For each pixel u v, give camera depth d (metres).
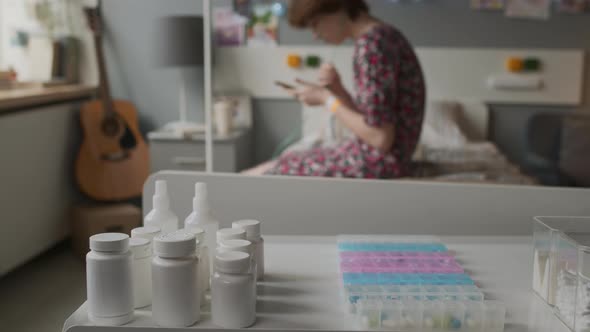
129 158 3.16
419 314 0.73
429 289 0.80
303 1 1.88
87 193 3.07
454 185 1.12
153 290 0.73
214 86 3.58
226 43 3.60
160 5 3.12
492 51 3.62
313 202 1.15
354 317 0.75
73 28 3.23
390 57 1.74
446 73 3.64
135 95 3.26
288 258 0.97
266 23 3.57
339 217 1.15
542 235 0.83
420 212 1.13
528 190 1.11
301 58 3.58
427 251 0.97
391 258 0.93
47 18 3.19
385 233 1.14
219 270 0.73
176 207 1.16
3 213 2.55
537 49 3.63
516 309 0.80
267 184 1.15
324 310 0.77
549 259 0.81
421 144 3.03
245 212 1.16
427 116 3.43
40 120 2.83
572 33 3.62
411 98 1.83
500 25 3.63
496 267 0.94
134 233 0.82
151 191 1.16
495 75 3.64
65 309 2.10
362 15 1.89
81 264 2.69
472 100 3.65
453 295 0.78
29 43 3.20
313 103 1.85
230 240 0.80
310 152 2.01
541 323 0.76
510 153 3.69
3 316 2.04
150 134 3.08
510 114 3.66
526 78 3.62
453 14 3.62
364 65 1.74
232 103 3.58
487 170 2.52
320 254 0.99
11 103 2.57
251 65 3.60
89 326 0.73
